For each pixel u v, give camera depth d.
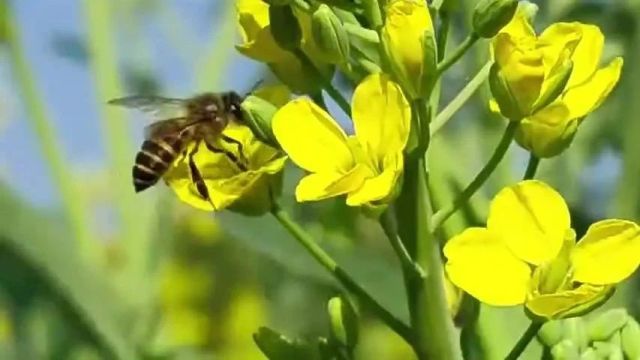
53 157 0.34
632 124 0.31
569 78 0.23
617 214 0.31
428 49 0.23
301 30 0.24
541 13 0.33
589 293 0.22
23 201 0.31
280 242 0.28
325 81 0.24
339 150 0.23
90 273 0.32
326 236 0.30
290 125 0.23
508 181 0.29
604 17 0.32
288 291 0.44
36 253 0.31
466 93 0.24
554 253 0.22
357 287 0.24
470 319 0.26
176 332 0.42
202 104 0.26
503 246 0.22
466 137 0.30
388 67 0.23
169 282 0.43
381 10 0.23
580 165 0.32
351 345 0.24
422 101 0.23
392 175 0.22
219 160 0.25
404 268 0.23
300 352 0.24
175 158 0.27
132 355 0.32
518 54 0.23
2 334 0.36
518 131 0.23
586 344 0.25
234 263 0.48
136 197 0.35
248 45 0.24
